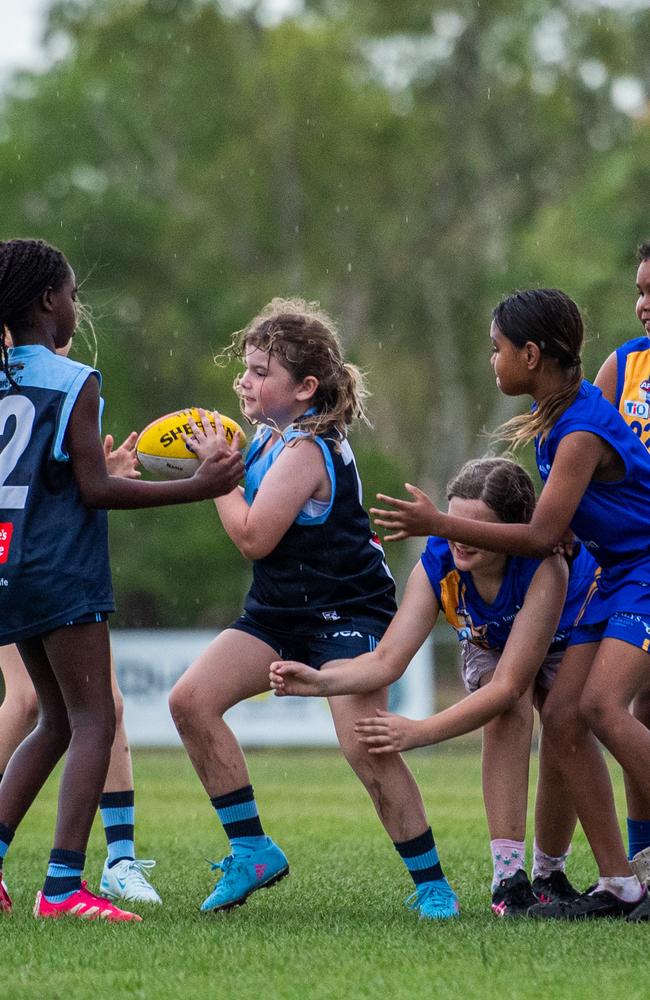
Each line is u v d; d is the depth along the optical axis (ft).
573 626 57.57
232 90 339.77
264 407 56.95
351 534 55.72
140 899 58.75
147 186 342.23
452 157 354.33
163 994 38.88
